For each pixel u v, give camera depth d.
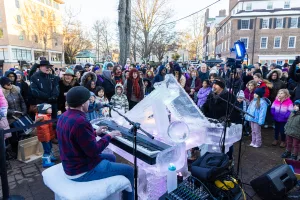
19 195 2.56
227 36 28.98
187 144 2.37
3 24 24.69
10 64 25.27
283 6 27.00
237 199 2.08
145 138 2.25
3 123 3.33
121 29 9.23
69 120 1.67
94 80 4.64
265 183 2.32
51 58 30.97
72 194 1.71
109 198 1.92
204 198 1.92
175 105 2.54
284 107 3.81
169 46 22.61
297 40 25.03
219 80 3.08
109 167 1.93
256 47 26.27
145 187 2.42
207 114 3.27
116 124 2.72
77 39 31.50
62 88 4.43
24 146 3.42
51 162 3.37
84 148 1.68
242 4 28.11
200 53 33.38
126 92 4.93
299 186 2.49
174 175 2.03
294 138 3.33
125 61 9.46
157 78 6.11
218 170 2.07
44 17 27.73
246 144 4.10
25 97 4.56
